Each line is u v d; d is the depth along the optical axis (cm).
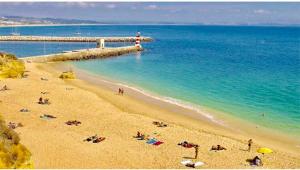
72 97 5253
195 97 5584
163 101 5297
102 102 5053
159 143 3475
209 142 3581
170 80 7050
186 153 3272
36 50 12800
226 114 4678
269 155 3294
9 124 3769
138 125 4047
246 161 3142
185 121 4341
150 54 12506
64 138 3528
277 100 5428
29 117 4175
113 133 3741
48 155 3084
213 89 6212
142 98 5462
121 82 6781
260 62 10638
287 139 3788
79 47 14262
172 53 12988
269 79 7375
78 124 3981
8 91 5453
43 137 3522
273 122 4344
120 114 4472
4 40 16862
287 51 14700
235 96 5681
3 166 2433
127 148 3341
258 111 4809
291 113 4712
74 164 2934
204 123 4284
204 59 11175
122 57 11419
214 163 3075
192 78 7338
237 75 7888
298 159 3231
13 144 2677
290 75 7994
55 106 4712
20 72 6831
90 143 3428
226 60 11019
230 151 3356
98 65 9300
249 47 16562
